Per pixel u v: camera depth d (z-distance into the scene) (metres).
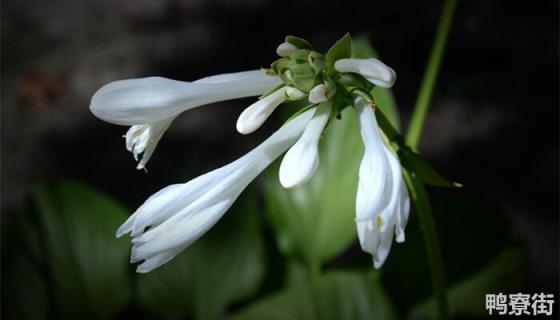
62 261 1.05
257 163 0.74
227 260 1.04
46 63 2.19
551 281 1.33
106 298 1.04
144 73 2.09
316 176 1.00
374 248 0.70
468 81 1.81
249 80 0.76
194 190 0.72
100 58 2.18
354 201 0.99
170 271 1.05
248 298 1.03
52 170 1.78
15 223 1.06
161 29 2.28
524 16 1.97
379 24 2.04
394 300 1.02
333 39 2.03
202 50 2.15
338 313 0.97
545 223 1.46
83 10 2.41
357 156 0.99
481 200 1.04
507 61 1.85
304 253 1.00
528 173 1.57
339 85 0.74
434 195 1.50
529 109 1.73
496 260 1.02
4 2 2.46
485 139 1.66
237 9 2.27
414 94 1.80
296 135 0.75
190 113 1.86
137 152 0.74
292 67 0.74
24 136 1.91
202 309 1.03
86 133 1.89
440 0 2.06
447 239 1.03
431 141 1.66
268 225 1.08
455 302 1.01
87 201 1.06
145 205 0.71
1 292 1.05
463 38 1.93
